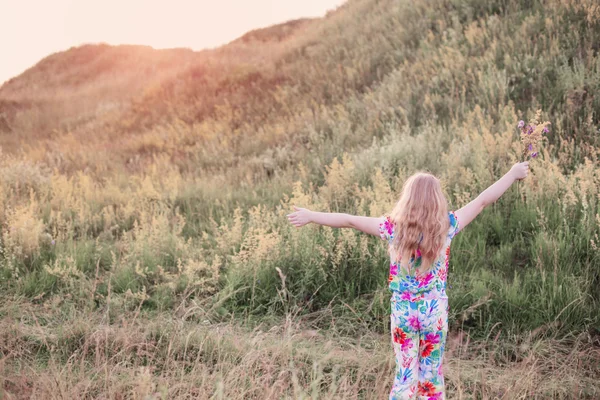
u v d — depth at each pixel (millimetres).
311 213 3299
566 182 6031
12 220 6316
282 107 13016
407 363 3160
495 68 9656
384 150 8047
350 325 4840
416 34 13070
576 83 8375
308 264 5422
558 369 4105
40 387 3568
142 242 6109
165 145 12914
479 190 6512
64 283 5531
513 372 4047
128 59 28953
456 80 10219
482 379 3848
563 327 4570
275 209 7566
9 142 16922
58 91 26000
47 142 15867
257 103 13969
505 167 6645
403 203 3160
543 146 7414
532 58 9484
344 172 7422
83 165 12070
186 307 5148
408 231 3092
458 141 8055
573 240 5352
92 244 6492
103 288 5508
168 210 7484
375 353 4324
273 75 15266
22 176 8898
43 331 4539
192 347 4340
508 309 4754
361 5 17656
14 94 26094
